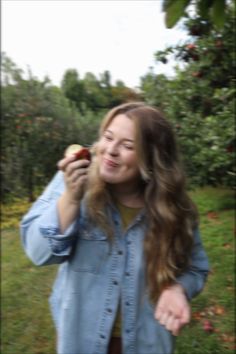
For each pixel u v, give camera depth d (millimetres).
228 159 4219
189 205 1605
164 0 1943
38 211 1505
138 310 1530
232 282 4383
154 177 1526
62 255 1467
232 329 3574
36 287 4656
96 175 1504
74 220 1424
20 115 8719
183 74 5258
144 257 1524
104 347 1532
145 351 1552
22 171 8688
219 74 4688
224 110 4164
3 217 8094
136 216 1548
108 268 1513
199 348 3342
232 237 5609
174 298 1480
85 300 1526
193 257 1638
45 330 3775
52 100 9766
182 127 5000
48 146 9094
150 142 1508
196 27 4434
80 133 9727
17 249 6055
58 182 1555
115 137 1481
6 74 9094
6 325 3891
